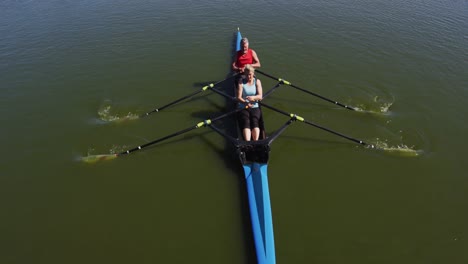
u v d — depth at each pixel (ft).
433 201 25.82
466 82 40.37
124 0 69.10
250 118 31.01
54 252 22.66
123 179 28.43
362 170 28.84
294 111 36.68
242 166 28.50
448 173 28.17
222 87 41.16
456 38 51.29
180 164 29.89
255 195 25.80
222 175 28.68
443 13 61.52
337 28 55.57
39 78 42.37
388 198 26.14
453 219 24.39
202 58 47.55
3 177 28.40
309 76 42.83
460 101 37.04
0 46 49.93
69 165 29.76
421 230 23.65
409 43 50.11
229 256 22.27
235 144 27.91
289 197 26.40
